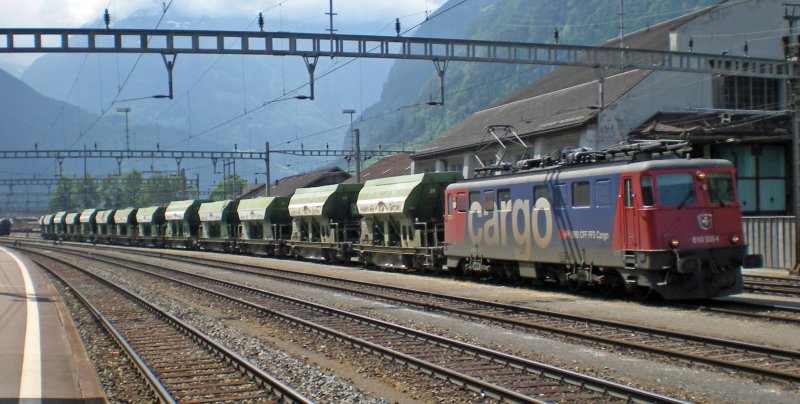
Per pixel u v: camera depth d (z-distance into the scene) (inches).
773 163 1590.8
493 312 694.5
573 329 587.5
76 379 433.7
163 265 1566.2
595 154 814.5
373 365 480.1
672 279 697.6
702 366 442.9
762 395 377.4
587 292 828.0
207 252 2118.6
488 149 1801.2
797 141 978.7
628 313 666.8
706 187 713.6
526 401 363.3
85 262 1705.2
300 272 1244.5
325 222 1467.8
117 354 552.1
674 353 463.8
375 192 1294.3
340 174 2910.9
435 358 490.9
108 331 656.4
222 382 439.5
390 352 494.9
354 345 549.0
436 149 2054.6
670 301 735.7
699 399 371.6
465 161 1914.4
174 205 2359.7
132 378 466.6
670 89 1531.7
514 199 896.3
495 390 386.3
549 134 1566.2
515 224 895.1
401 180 1226.6
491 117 2089.1
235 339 594.6
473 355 493.4
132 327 680.4
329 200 1446.9
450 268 1066.1
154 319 735.7
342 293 915.4
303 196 1577.3
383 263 1275.8
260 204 1784.0
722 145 1555.1
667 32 1740.9
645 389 394.6
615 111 1470.2
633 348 494.0
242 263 1546.5
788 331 550.9
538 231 853.8
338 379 438.9
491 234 943.0
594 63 945.5
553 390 394.9
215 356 524.7
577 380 402.6
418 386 418.0
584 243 780.6
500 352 476.1
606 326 592.1
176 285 1101.7
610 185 743.7
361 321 665.6
